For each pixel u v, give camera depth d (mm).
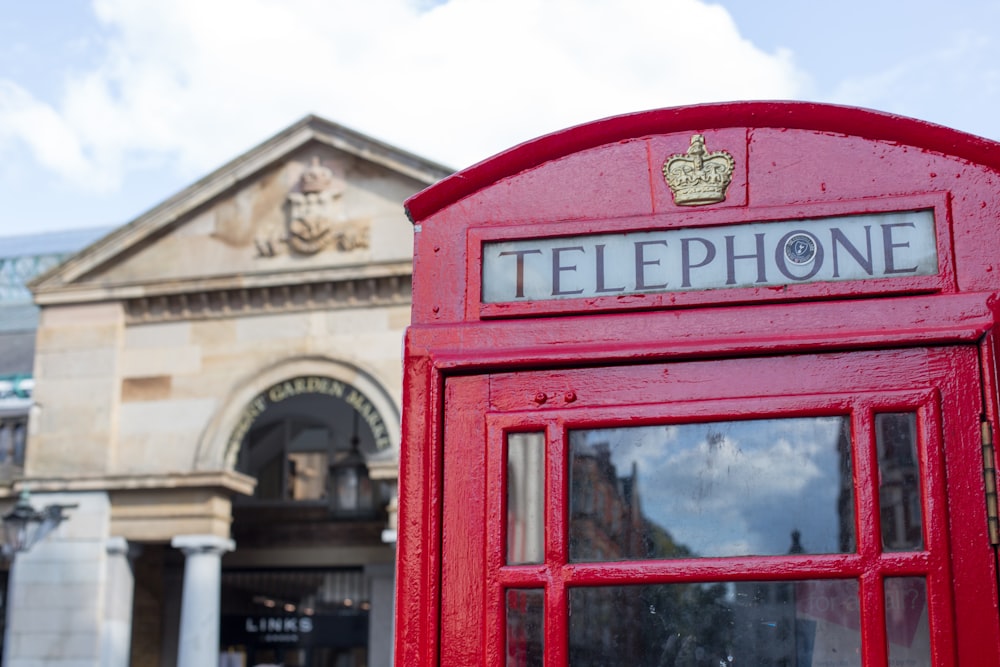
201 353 23984
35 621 23656
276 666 27953
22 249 34406
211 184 24078
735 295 3684
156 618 28109
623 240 3812
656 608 3475
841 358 3539
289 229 23719
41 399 24484
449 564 3656
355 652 27812
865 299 3607
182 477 23344
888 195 3688
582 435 3656
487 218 3932
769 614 3406
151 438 23938
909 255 3631
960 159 3680
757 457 3525
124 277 24453
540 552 3605
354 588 28094
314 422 28469
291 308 23625
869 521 3393
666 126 3863
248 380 23531
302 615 28047
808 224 3709
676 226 3785
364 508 24109
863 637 3314
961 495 3361
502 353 3748
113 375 24281
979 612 3271
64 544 23828
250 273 23625
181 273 24156
